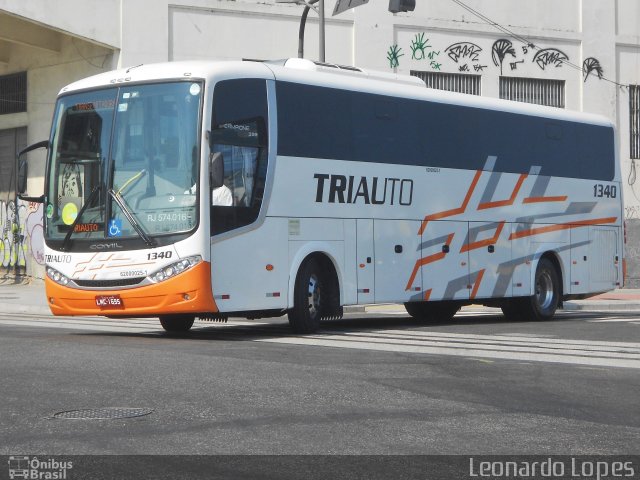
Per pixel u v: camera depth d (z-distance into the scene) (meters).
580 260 25.14
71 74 37.34
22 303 30.28
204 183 17.06
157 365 13.30
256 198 17.95
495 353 15.58
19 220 40.19
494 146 23.00
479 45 40.28
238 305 17.56
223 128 17.45
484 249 22.64
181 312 17.14
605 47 42.50
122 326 21.62
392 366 13.56
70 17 34.31
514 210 23.41
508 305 24.34
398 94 20.97
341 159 19.62
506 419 9.89
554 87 41.81
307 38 37.19
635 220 42.12
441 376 12.70
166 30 35.34
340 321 24.45
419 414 10.08
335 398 10.91
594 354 15.55
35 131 39.22
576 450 8.58
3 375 12.42
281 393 11.17
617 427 9.57
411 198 21.06
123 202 17.48
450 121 22.06
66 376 12.33
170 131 17.36
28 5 33.75
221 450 8.44
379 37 38.44
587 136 25.50
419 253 21.19
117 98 17.94
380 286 20.33
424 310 25.02
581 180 25.19
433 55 39.38
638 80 43.22
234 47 36.19
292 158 18.66
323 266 19.52
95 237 17.66
